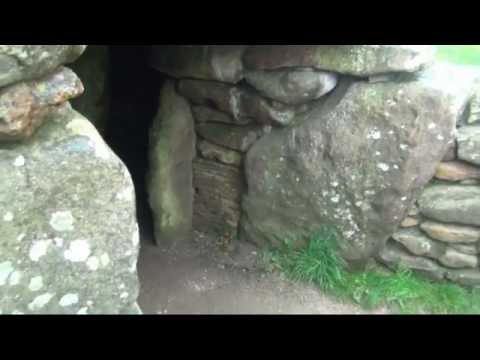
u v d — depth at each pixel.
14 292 1.39
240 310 2.63
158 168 2.99
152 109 3.23
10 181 1.34
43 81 1.38
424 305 2.65
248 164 2.89
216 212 3.18
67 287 1.47
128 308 1.60
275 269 2.90
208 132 3.03
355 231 2.74
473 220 2.63
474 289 2.73
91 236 1.48
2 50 1.25
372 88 2.52
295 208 2.83
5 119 1.29
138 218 3.33
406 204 2.63
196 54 2.76
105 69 3.01
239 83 2.81
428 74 2.54
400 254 2.79
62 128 1.44
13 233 1.36
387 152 2.53
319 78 2.56
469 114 2.57
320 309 2.65
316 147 2.66
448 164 2.61
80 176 1.43
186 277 2.87
